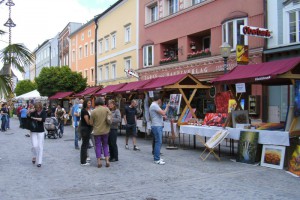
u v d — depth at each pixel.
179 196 6.43
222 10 18.91
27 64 8.52
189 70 21.48
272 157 9.20
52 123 16.97
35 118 9.32
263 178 7.91
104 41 36.59
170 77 14.98
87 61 42.06
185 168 9.11
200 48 22.33
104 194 6.59
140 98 17.50
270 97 15.64
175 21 23.14
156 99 10.02
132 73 25.53
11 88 8.59
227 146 13.46
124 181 7.66
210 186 7.17
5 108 22.17
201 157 10.83
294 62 9.22
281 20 15.33
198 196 6.42
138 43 28.55
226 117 11.30
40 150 9.40
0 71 8.48
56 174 8.41
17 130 22.95
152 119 9.96
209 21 19.91
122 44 31.80
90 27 40.72
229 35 18.17
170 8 24.41
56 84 31.11
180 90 13.78
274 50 15.30
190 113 13.74
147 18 27.19
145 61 27.19
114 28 33.75
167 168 9.12
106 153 9.38
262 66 10.32
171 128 13.06
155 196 6.44
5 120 22.05
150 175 8.27
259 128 9.95
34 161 9.90
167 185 7.28
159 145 9.88
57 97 29.69
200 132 11.61
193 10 21.30
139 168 9.12
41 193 6.68
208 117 12.12
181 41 22.48
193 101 21.31
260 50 16.00
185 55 22.05
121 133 19.41
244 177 8.01
